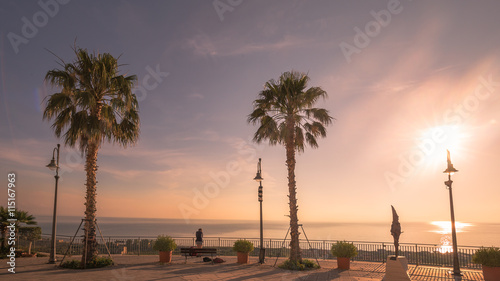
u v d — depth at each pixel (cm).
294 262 1786
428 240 12850
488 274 1451
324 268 1806
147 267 1714
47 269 1588
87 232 1683
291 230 1891
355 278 1478
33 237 2195
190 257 2239
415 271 1738
